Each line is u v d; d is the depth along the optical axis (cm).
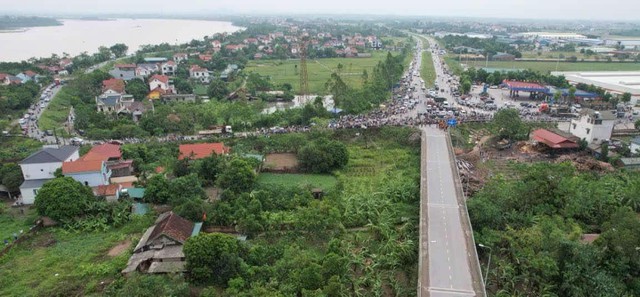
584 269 6544
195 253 6712
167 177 10850
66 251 7869
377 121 14875
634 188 9100
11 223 8962
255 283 6469
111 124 15012
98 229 8594
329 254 6712
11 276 7106
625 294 6334
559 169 10125
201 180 10581
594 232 8306
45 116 16538
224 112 15650
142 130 14412
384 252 7550
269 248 7588
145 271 7125
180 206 8762
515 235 7575
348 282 6725
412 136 13538
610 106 17762
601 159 11919
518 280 6825
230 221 8525
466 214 8206
